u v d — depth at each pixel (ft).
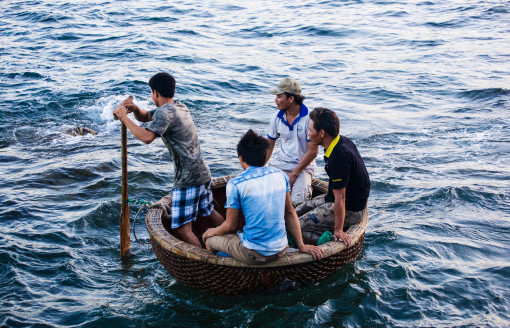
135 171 21.88
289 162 17.04
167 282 14.01
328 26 60.08
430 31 57.41
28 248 15.30
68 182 20.81
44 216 17.57
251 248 11.85
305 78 40.27
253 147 11.81
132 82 37.22
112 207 18.24
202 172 14.43
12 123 29.48
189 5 74.84
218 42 53.01
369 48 50.44
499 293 12.82
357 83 38.65
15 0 76.54
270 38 55.26
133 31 56.34
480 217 17.35
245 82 39.04
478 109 31.58
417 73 40.86
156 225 14.07
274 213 11.80
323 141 13.71
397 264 14.32
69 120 30.37
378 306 12.48
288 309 12.51
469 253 15.01
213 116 31.40
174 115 13.50
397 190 19.95
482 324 11.61
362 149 25.31
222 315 12.41
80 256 15.12
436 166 22.61
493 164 22.54
